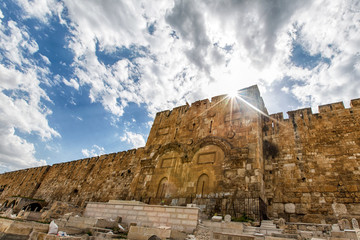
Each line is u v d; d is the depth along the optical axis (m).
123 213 15.62
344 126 18.86
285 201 18.08
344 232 10.40
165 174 23.80
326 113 20.39
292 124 21.64
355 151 17.36
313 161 18.67
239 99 24.23
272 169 20.02
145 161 26.97
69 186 39.88
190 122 26.70
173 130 27.78
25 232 9.66
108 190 32.31
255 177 17.98
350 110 19.33
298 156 19.55
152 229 10.47
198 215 12.82
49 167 51.09
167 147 26.05
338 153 17.97
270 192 18.97
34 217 18.17
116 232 12.55
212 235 11.48
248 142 20.34
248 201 17.03
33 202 37.28
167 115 30.59
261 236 11.51
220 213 17.52
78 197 35.84
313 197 17.25
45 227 10.41
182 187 21.44
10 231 9.27
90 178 37.41
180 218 12.96
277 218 17.59
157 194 22.75
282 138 21.34
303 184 18.11
